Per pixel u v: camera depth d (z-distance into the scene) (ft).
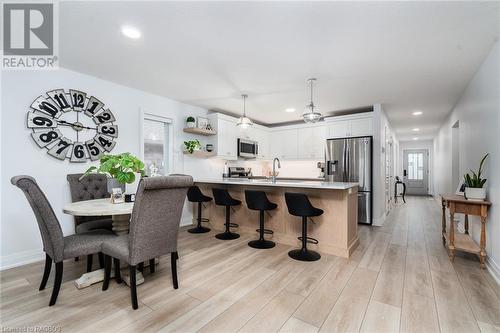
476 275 7.92
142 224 6.11
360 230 14.05
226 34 7.47
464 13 6.35
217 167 17.69
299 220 11.12
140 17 6.63
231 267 8.62
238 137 17.94
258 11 6.34
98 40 7.86
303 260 9.25
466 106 12.03
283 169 22.38
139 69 10.17
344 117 16.72
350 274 8.04
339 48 8.27
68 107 10.09
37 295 6.68
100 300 6.45
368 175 15.44
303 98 14.19
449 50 8.37
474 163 10.63
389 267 8.63
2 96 8.56
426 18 6.58
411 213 19.60
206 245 11.10
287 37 7.61
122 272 7.95
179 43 8.04
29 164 9.12
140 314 5.82
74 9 6.31
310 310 5.99
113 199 8.05
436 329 5.27
